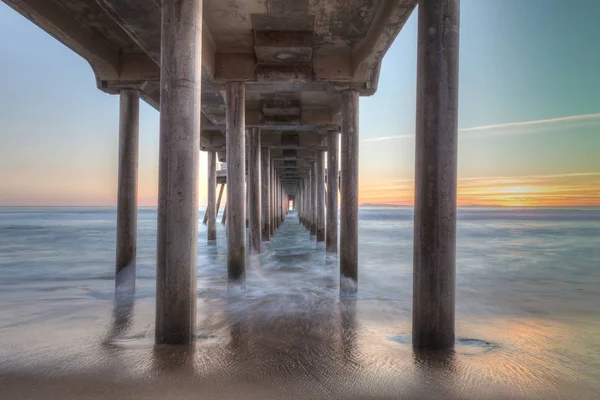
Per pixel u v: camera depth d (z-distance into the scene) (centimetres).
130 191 918
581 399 373
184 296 502
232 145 952
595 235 3002
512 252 2002
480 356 483
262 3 738
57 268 1412
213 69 928
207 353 485
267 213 2127
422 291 485
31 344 534
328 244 1487
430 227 474
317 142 2016
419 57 483
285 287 1026
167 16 492
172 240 493
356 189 958
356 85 956
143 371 424
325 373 424
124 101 922
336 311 752
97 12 750
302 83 971
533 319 723
